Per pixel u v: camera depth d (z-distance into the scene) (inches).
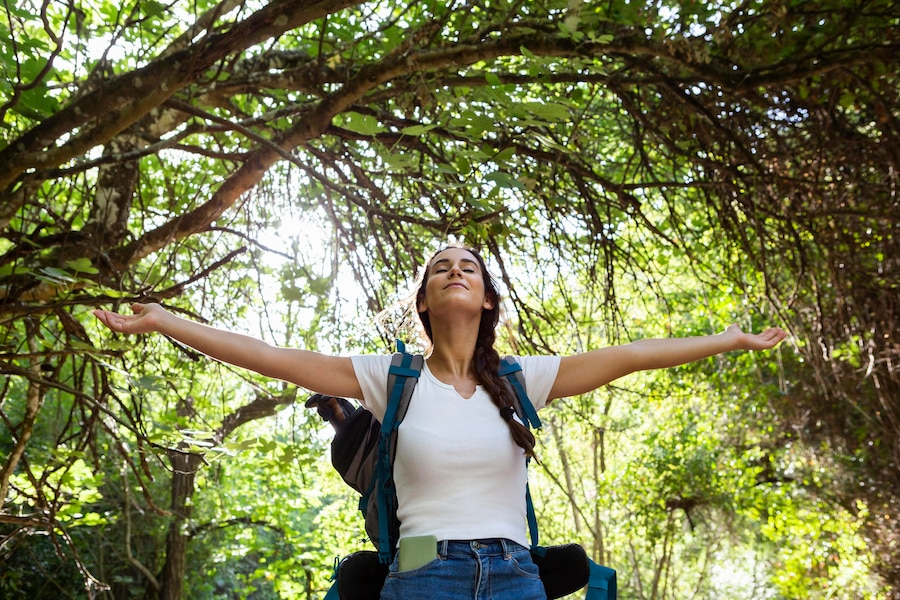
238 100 245.9
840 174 236.1
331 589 88.7
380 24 191.6
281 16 132.8
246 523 468.8
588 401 313.7
